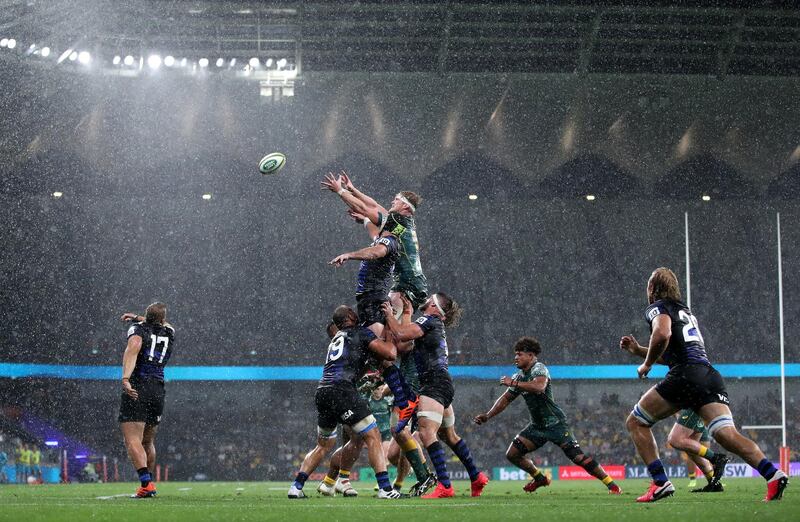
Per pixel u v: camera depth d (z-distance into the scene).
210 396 41.59
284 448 39.31
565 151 37.72
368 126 37.19
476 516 5.52
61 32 33.06
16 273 40.88
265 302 43.50
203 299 43.22
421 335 8.92
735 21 33.69
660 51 35.34
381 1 32.78
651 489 7.70
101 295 42.34
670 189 43.19
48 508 6.88
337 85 36.44
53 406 39.44
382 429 11.71
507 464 36.69
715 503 6.94
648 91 36.38
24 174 38.16
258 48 35.62
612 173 40.97
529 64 36.16
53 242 41.81
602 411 40.41
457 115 36.94
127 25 33.91
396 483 11.04
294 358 42.28
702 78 36.28
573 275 44.94
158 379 9.73
